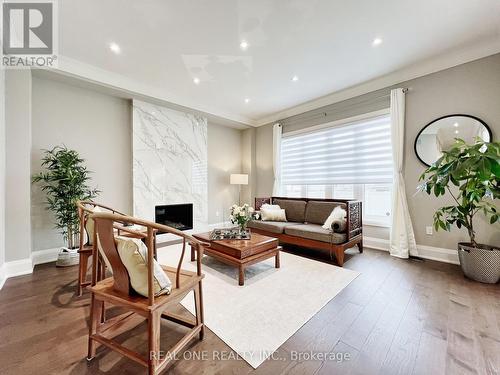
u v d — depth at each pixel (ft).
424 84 10.39
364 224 12.53
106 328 4.80
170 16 7.26
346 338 5.03
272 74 11.15
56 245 10.59
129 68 10.57
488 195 7.46
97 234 4.30
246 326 5.46
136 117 12.90
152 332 3.77
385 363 4.29
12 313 6.00
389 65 10.36
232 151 19.13
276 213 13.65
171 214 14.82
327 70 10.77
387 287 7.52
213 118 16.55
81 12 7.02
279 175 17.01
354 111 12.93
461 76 9.45
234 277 8.34
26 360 4.37
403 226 10.64
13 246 8.62
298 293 7.11
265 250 8.89
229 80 11.75
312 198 14.06
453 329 5.30
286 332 5.24
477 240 9.05
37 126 10.20
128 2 6.64
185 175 15.25
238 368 4.20
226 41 8.59
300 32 8.10
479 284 7.70
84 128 11.48
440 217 9.93
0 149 8.02
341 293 7.11
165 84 12.25
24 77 9.05
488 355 4.46
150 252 3.87
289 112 16.25
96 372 4.10
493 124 8.77
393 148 11.05
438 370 4.10
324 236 10.09
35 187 10.11
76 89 11.23
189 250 11.80
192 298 6.92
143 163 13.19
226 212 18.67
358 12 7.16
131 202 13.03
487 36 8.38
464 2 6.77
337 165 13.84
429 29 7.96
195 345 4.80
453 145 8.91
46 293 7.14
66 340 4.96
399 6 6.91
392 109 11.06
